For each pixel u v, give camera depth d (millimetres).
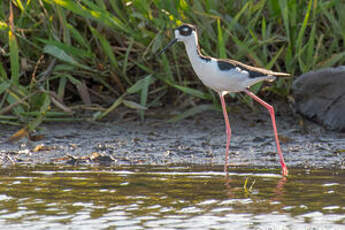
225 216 6289
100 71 12266
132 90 11766
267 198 7012
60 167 8914
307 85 11609
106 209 6570
